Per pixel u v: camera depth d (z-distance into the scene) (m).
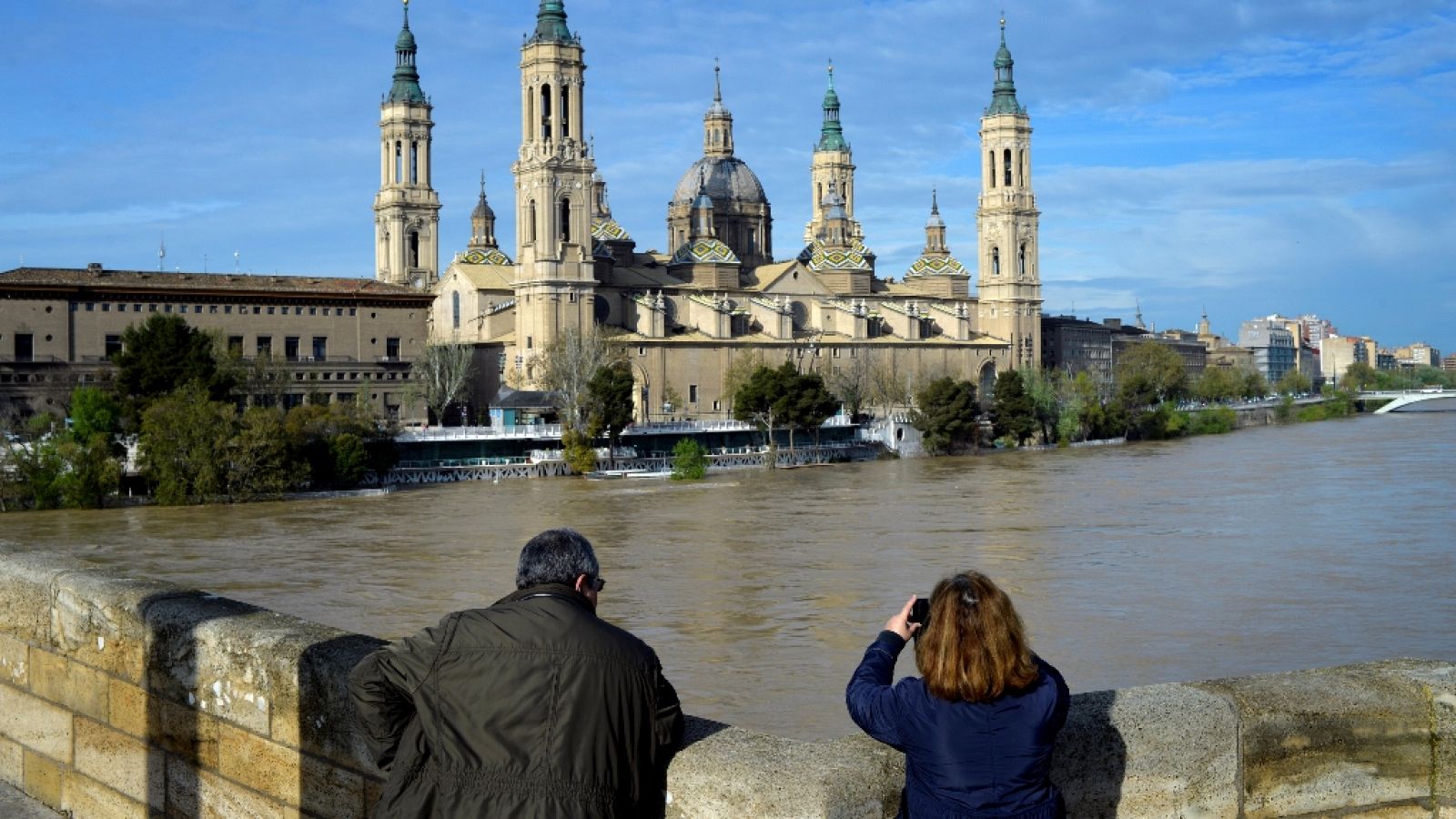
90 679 14.83
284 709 12.23
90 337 171.50
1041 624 64.50
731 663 56.97
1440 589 72.50
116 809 14.62
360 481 154.25
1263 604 69.00
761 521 112.56
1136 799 9.72
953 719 8.63
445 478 164.00
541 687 8.77
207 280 185.62
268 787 12.49
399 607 72.06
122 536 105.38
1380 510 111.62
